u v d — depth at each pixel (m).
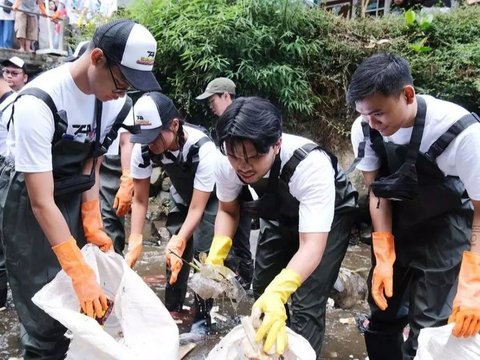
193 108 5.41
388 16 5.46
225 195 1.89
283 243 2.04
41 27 7.03
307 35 5.17
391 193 1.66
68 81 1.60
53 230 1.57
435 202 1.68
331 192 1.66
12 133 1.70
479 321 1.42
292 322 1.95
